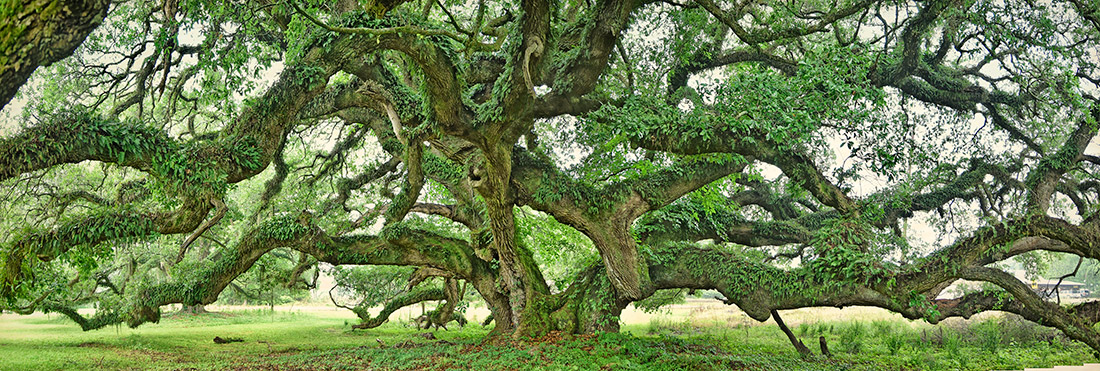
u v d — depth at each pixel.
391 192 21.83
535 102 12.30
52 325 28.95
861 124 13.12
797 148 14.28
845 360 15.31
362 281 24.55
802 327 23.53
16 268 11.44
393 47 10.43
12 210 16.33
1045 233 13.06
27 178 15.76
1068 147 17.44
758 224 20.94
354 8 14.29
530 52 10.04
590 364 12.38
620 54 16.44
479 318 34.03
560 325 17.28
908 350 17.52
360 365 13.73
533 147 18.36
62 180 17.53
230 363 15.12
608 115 13.23
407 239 18.30
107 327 27.47
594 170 16.44
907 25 16.95
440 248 18.62
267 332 25.48
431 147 17.61
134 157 10.75
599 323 16.98
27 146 9.42
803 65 12.62
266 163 12.52
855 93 12.75
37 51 5.52
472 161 15.20
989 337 18.50
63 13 5.53
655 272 17.03
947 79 19.02
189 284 18.03
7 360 15.59
